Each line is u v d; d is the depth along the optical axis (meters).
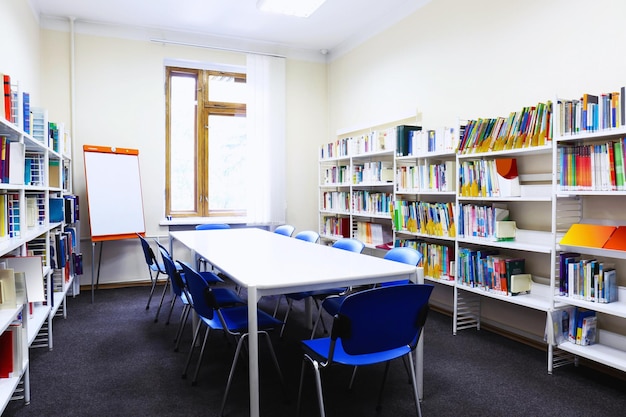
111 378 2.58
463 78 3.84
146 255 4.07
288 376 2.61
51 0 4.47
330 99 6.20
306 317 3.55
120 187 4.97
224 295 3.10
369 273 2.15
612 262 2.70
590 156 2.46
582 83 2.84
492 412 2.18
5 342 2.03
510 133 2.99
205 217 5.69
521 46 3.28
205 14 4.87
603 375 2.64
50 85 4.88
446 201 4.12
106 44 5.10
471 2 3.74
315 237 3.95
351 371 2.69
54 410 2.20
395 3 4.58
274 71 5.85
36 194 3.21
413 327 1.88
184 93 5.66
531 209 3.25
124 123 5.20
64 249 3.80
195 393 2.39
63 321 3.76
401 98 4.68
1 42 3.23
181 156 5.67
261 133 5.78
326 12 4.81
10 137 2.70
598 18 2.74
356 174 5.07
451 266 3.61
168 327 3.59
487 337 3.37
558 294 2.70
